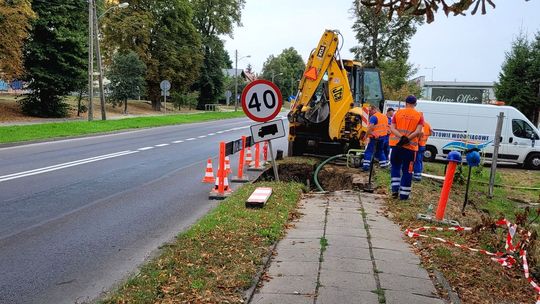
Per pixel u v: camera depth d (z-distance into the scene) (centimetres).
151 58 5044
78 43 3334
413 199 893
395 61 3953
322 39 1376
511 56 3278
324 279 463
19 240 648
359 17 4262
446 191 721
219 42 6512
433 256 549
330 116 1396
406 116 862
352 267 500
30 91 3588
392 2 274
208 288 430
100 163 1422
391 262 522
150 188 1048
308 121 1463
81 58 3428
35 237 662
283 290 435
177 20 5159
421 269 507
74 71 3338
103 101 3109
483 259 563
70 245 628
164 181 1141
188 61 5275
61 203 879
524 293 475
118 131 2789
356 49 4475
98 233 687
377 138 1264
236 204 795
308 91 1409
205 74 6438
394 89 3684
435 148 2038
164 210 838
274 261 515
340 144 1473
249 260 504
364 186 1066
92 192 989
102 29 4662
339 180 1239
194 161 1512
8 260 567
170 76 5156
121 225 732
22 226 718
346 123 1398
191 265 488
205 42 6344
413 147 863
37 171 1243
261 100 955
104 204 879
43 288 483
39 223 737
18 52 2825
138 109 4916
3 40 2714
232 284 439
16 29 2728
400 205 830
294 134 1507
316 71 1388
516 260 554
